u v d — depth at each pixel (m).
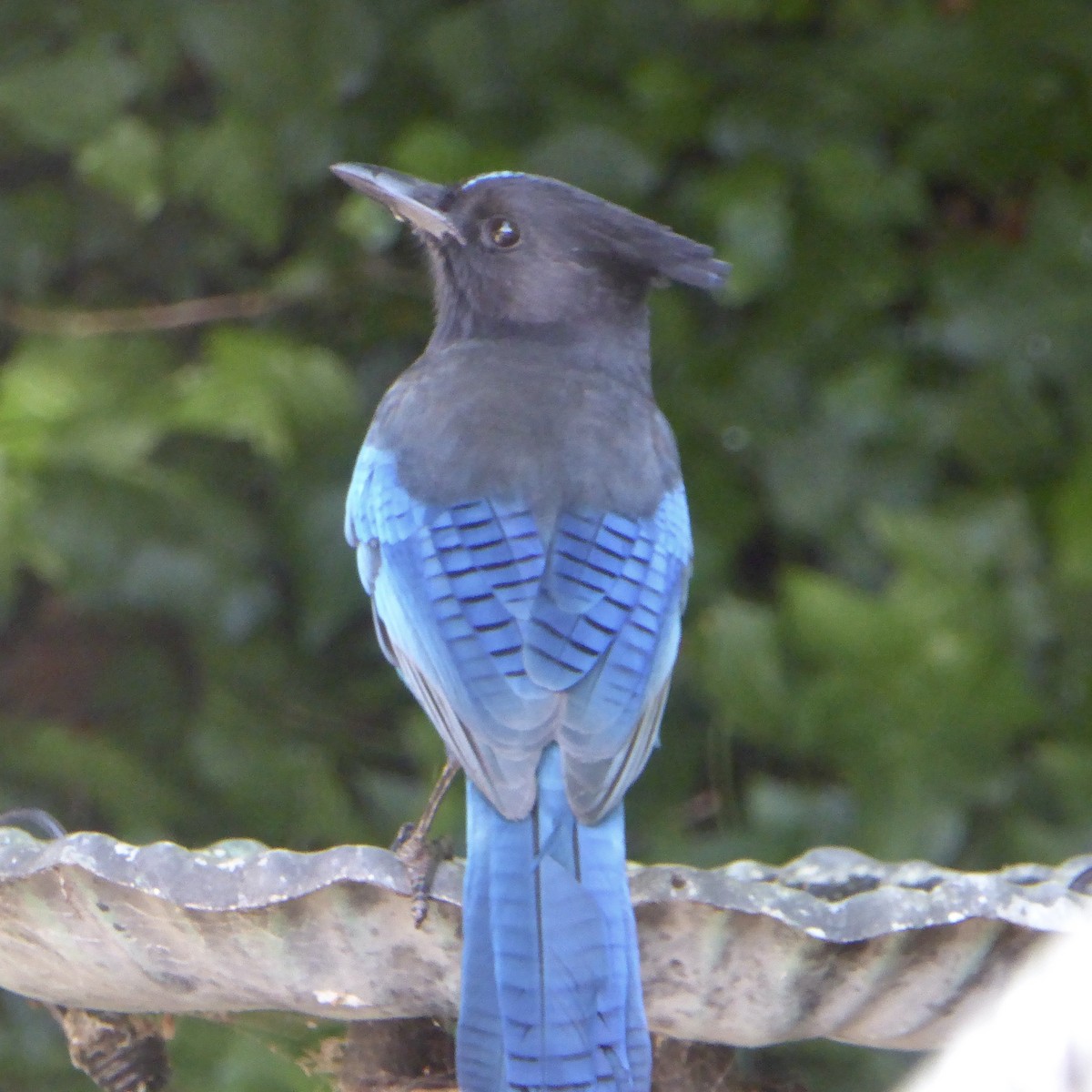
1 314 10.41
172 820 10.35
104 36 10.15
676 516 6.97
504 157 10.11
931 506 10.33
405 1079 6.53
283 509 10.27
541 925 5.46
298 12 10.20
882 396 10.29
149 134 10.12
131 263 10.80
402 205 7.88
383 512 6.89
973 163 10.44
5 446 9.40
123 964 5.66
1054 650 10.15
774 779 10.53
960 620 9.43
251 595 10.12
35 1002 7.58
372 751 10.79
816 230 10.37
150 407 9.64
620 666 6.27
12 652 11.05
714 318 10.56
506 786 5.84
